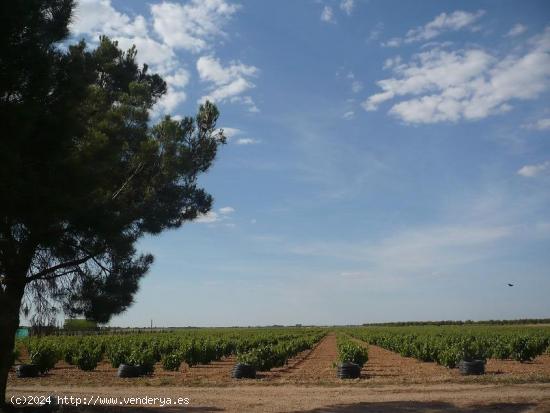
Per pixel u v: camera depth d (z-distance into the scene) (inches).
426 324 7003.0
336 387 734.5
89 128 462.9
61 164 385.1
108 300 478.0
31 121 345.1
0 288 429.7
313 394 659.4
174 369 1090.1
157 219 516.1
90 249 463.5
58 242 430.0
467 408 526.9
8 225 395.5
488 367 1072.8
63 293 473.7
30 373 957.8
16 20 336.2
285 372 1051.3
